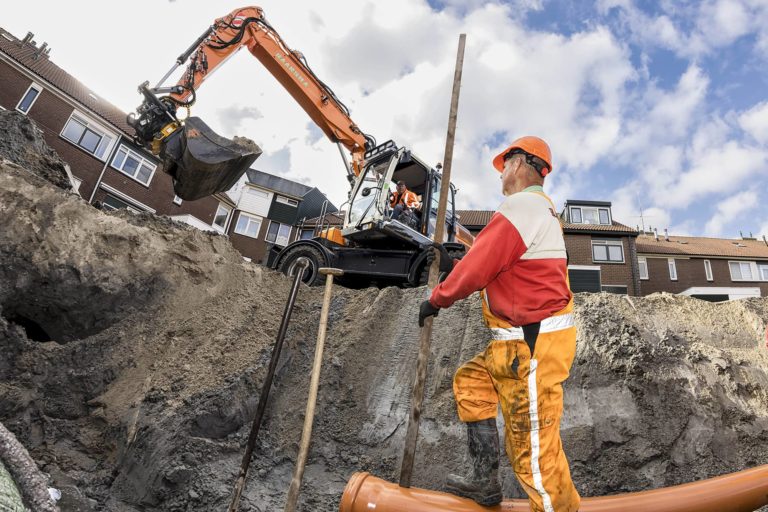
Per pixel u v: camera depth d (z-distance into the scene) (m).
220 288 5.53
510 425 1.88
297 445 4.06
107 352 4.65
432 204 8.11
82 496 3.51
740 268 23.98
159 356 4.68
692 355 4.42
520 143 2.35
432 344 4.81
